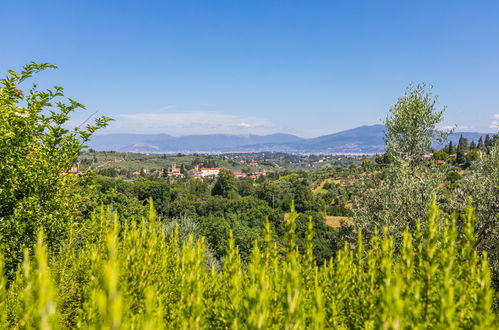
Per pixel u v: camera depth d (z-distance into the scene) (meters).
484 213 10.11
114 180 87.75
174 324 3.01
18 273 4.08
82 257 5.26
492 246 9.99
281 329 2.58
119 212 26.52
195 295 2.53
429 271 2.69
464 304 2.61
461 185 11.40
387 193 13.35
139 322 2.52
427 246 2.87
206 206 80.56
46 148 6.68
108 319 1.40
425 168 13.06
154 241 4.05
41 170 6.38
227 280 3.70
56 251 6.19
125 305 2.43
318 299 2.26
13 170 5.96
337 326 2.95
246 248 34.09
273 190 99.81
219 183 119.50
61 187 6.88
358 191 15.52
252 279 2.77
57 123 6.78
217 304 3.27
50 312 1.52
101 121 7.46
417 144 13.81
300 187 85.31
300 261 3.84
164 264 4.24
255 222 64.56
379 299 2.55
